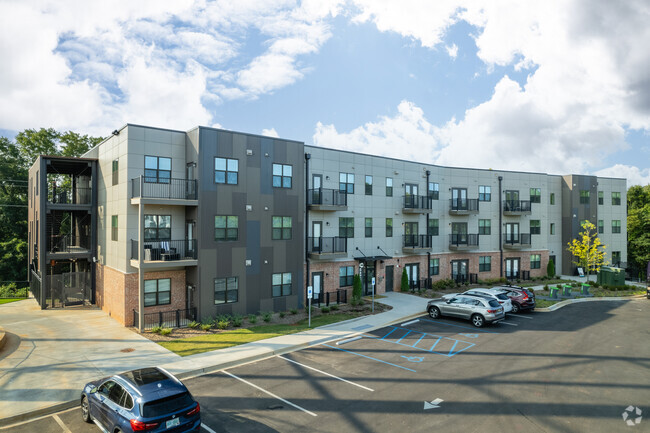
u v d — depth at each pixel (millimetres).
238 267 20875
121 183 20078
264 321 20328
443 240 33125
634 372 13305
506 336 17812
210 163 19953
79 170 27703
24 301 27578
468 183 34562
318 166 25266
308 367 13648
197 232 19516
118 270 20375
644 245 47312
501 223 35906
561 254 40875
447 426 9562
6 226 41438
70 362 13789
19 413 9953
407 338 17406
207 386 11984
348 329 18812
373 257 27500
